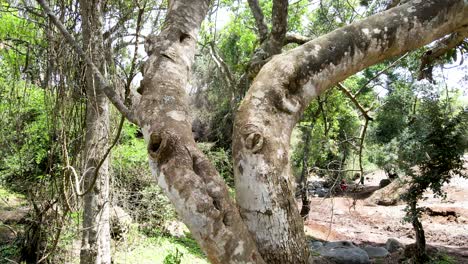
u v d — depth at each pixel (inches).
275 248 78.4
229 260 67.1
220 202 69.0
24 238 219.9
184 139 73.1
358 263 368.2
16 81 232.1
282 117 88.0
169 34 94.2
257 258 69.2
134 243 283.0
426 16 98.1
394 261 391.5
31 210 216.1
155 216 338.6
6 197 297.6
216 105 662.5
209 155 440.1
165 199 324.8
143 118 78.7
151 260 266.8
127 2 179.3
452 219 605.3
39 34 217.9
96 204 198.4
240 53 651.5
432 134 326.3
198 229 66.2
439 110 328.2
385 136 740.0
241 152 82.9
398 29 96.3
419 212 341.4
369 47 95.1
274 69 91.7
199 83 695.7
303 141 515.2
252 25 563.5
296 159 528.4
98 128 186.5
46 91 182.2
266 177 80.4
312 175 955.3
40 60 187.0
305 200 531.2
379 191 746.8
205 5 107.4
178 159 70.1
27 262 213.9
